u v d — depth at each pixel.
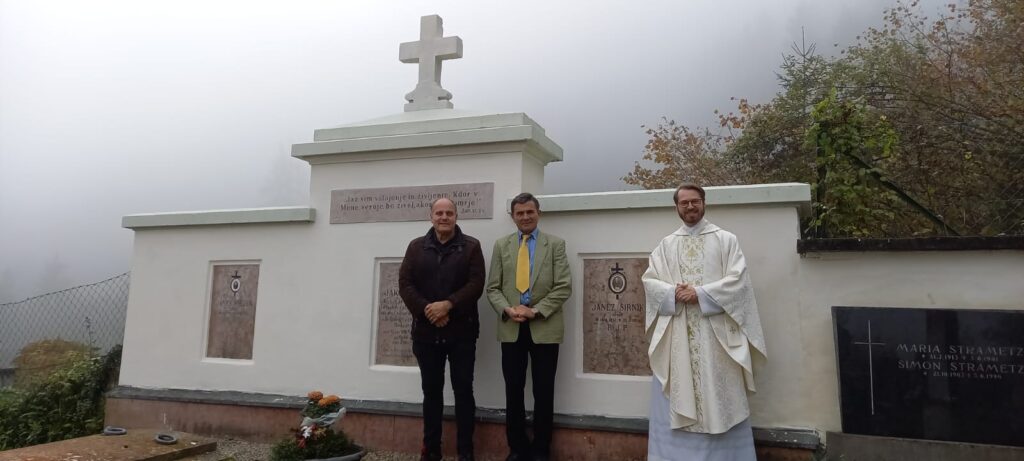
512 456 4.95
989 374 4.18
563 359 5.32
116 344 7.89
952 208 8.49
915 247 4.52
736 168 15.47
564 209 5.42
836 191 5.79
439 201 5.08
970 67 11.63
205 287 6.74
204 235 6.83
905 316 4.41
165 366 6.77
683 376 4.24
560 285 4.94
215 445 4.09
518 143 5.71
